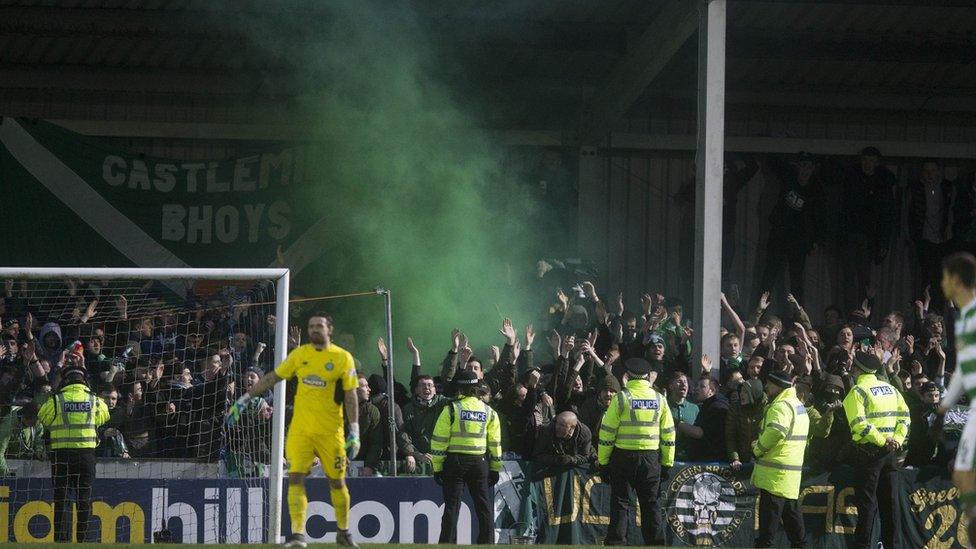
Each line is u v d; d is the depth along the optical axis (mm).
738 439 48812
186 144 81750
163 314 65500
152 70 78875
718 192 55875
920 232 85312
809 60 76375
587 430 48281
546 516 47875
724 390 53281
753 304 84688
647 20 73188
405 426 50406
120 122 80938
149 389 51719
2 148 77438
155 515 47938
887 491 47969
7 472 47156
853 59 76312
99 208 78250
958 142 86750
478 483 44812
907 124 86562
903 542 49250
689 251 83938
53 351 61562
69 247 77562
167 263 78562
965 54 77000
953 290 24453
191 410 51219
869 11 74062
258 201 80000
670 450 45531
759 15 74312
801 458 45594
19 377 55281
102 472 48156
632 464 45094
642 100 84062
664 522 48062
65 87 79438
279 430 44688
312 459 32656
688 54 76438
